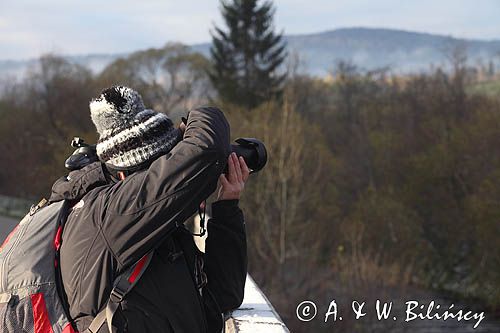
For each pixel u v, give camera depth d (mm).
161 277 3047
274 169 42156
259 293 4793
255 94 76250
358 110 74312
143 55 91000
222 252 3439
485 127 52781
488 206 46812
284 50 79375
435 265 50875
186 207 2922
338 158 62062
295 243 42375
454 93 68750
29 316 2926
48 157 67625
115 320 2902
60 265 3021
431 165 53688
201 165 2889
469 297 45875
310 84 82000
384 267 37125
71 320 2982
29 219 3232
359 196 54562
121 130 3064
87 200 3027
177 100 91125
